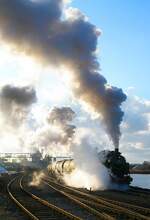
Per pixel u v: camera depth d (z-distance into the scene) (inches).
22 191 1382.9
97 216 759.7
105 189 1443.2
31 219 725.3
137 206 884.6
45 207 897.5
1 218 747.4
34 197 1119.0
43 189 1480.1
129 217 743.1
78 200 1057.5
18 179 2330.2
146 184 2787.9
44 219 722.8
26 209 812.0
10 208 893.8
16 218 746.8
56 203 1005.8
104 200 1056.2
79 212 827.4
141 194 1242.0
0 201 1045.2
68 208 895.7
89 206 907.4
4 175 3002.0
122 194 1263.5
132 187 1568.7
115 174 1443.2
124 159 1454.2
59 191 1312.7
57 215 770.8
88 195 1173.1
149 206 944.3
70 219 718.5
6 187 1569.9
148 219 678.5
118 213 801.6
